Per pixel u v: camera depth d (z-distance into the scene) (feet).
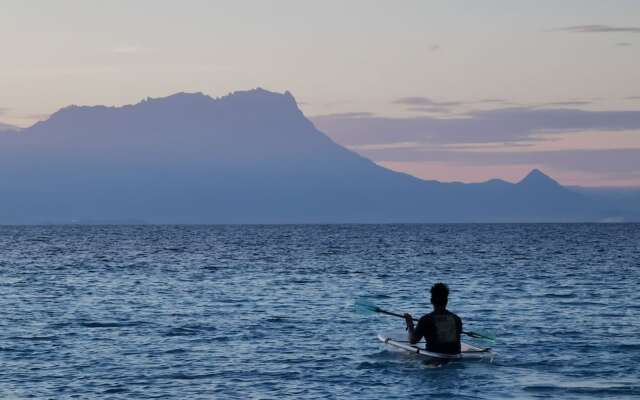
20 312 134.31
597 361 89.04
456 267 248.52
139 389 77.36
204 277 209.67
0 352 96.07
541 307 139.95
